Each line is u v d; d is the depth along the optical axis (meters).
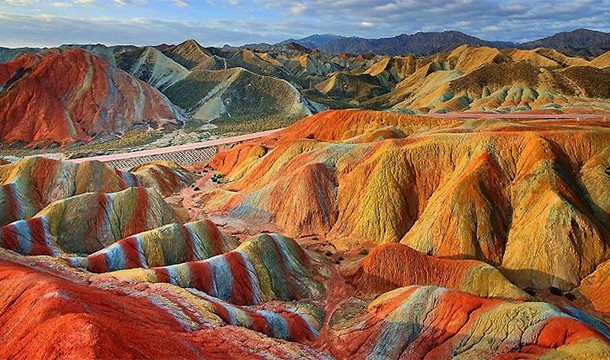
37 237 56.78
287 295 50.44
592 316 41.50
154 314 34.53
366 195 67.69
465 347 36.19
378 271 52.53
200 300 40.22
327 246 65.06
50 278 32.69
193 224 57.97
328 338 43.12
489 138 64.94
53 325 26.00
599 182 57.09
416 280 50.53
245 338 35.75
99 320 26.20
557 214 52.06
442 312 39.56
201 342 32.69
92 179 80.44
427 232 58.53
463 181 59.25
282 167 81.94
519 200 57.81
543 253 51.16
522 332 34.88
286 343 37.47
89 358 23.06
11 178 76.81
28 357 25.16
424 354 37.62
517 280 51.25
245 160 100.94
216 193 86.19
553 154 59.75
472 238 55.69
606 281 47.38
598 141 61.97
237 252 50.69
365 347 40.12
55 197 76.75
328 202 71.25
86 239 60.53
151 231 53.97
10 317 29.84
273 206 74.25
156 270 45.06
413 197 66.31
